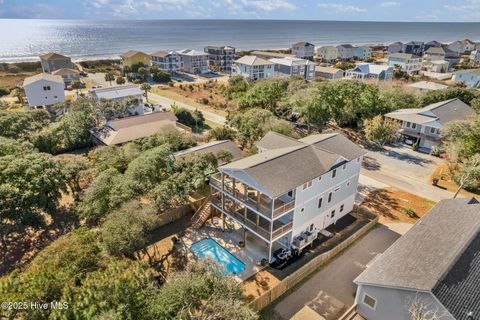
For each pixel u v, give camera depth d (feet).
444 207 78.59
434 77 327.06
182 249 82.79
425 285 51.13
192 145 136.98
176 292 49.37
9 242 82.12
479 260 57.21
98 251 58.44
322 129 169.48
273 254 80.84
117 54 555.28
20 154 94.73
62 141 145.59
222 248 83.35
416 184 117.29
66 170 94.43
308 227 84.53
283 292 69.10
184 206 95.40
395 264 60.39
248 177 73.36
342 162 87.25
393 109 178.91
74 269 51.47
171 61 367.86
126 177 85.71
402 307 54.80
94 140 149.28
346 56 453.17
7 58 475.72
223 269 59.16
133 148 120.16
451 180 119.75
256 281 72.38
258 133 133.59
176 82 315.78
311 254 81.30
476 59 428.97
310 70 326.85
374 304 59.41
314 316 63.87
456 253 57.31
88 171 96.68
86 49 639.76
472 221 67.21
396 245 67.31
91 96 192.54
